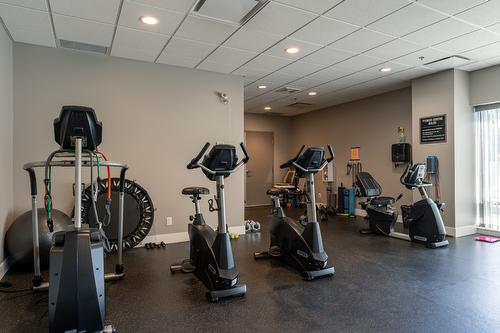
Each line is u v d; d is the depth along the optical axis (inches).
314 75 217.6
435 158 211.0
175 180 195.6
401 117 257.6
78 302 78.7
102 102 176.6
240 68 201.5
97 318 81.2
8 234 136.8
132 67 183.9
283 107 337.7
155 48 166.1
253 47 165.3
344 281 127.7
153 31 144.4
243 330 90.2
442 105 208.5
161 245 184.1
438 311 101.0
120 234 130.3
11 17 130.0
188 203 199.2
